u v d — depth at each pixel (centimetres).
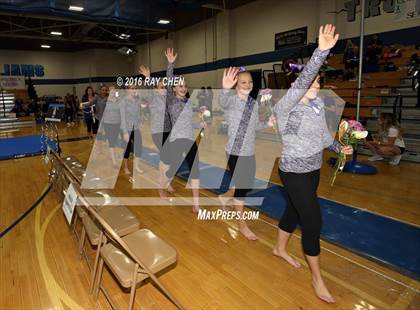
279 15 961
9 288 212
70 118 1334
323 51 159
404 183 411
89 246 267
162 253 179
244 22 1085
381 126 529
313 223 183
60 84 1878
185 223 308
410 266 222
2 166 562
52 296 204
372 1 715
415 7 673
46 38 1288
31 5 574
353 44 756
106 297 194
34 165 567
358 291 200
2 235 288
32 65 1789
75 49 1838
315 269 192
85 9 632
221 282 214
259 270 227
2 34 1183
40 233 292
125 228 212
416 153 525
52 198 385
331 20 821
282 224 228
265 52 1026
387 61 704
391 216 306
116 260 177
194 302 195
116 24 717
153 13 737
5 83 1642
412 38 687
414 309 183
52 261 244
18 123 1280
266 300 195
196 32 1293
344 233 274
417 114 596
